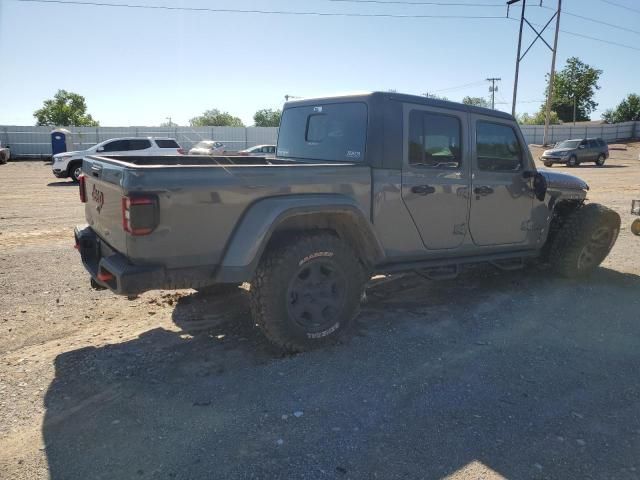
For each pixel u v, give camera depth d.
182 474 2.62
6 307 5.01
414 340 4.32
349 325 4.23
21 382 3.54
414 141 4.47
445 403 3.33
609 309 5.15
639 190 17.38
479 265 6.68
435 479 2.61
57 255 7.12
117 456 2.76
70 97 63.22
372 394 3.42
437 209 4.66
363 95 4.35
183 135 43.72
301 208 3.76
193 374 3.67
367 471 2.66
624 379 3.70
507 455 2.81
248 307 5.01
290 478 2.60
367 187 4.20
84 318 4.77
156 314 4.88
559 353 4.12
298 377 3.63
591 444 2.92
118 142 20.48
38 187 17.61
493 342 4.31
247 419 3.11
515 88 36.62
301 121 5.00
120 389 3.46
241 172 3.60
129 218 3.26
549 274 6.40
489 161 5.07
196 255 3.51
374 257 4.38
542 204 5.63
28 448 2.83
